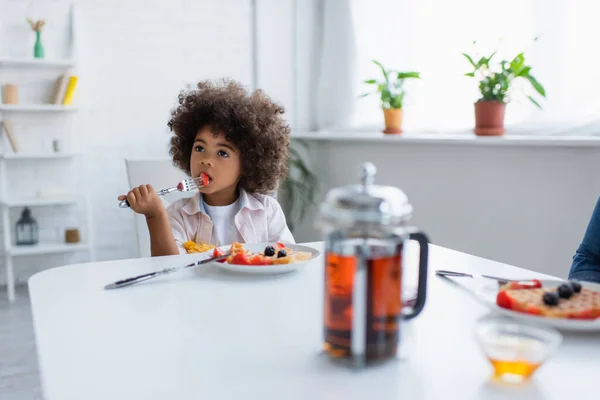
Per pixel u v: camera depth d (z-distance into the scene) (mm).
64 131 3246
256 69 3594
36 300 834
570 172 1994
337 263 598
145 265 1059
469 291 870
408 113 2848
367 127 3145
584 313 717
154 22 3383
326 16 3414
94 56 3271
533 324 721
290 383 565
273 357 628
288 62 3641
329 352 629
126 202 1237
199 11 3473
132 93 3375
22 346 2334
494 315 777
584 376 592
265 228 1565
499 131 2238
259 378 576
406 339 686
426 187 2666
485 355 590
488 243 2355
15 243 3207
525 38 2248
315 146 3527
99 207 3363
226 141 1471
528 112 2258
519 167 2189
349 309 600
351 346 601
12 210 3199
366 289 589
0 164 3053
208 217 1506
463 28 2527
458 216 2498
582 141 1876
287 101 3650
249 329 717
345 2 3248
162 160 1844
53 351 643
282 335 697
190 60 3482
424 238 706
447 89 2629
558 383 574
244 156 1525
